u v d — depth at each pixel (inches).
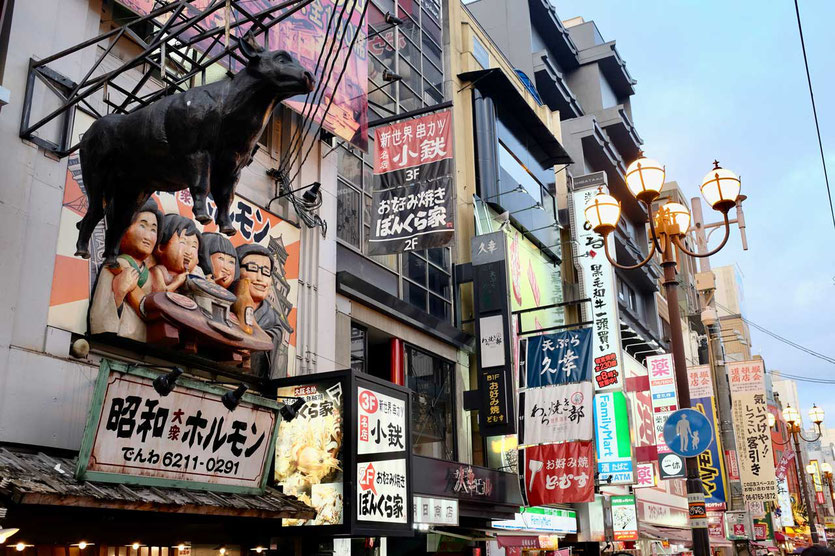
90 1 384.2
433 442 641.6
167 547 363.9
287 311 466.9
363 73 547.2
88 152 299.7
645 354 1291.8
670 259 451.5
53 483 279.0
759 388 1128.2
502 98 861.2
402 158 564.7
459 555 645.3
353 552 506.3
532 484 636.7
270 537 410.6
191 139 271.7
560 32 1411.2
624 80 1608.0
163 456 325.1
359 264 597.9
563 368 658.2
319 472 394.6
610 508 868.6
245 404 358.3
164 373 321.1
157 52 406.6
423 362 652.1
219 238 414.0
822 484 2326.5
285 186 480.4
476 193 795.4
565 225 1052.5
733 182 407.8
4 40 340.8
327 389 407.8
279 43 470.9
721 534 1119.0
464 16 897.5
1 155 327.6
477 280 680.4
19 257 325.4
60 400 328.8
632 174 420.8
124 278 353.7
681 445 424.8
